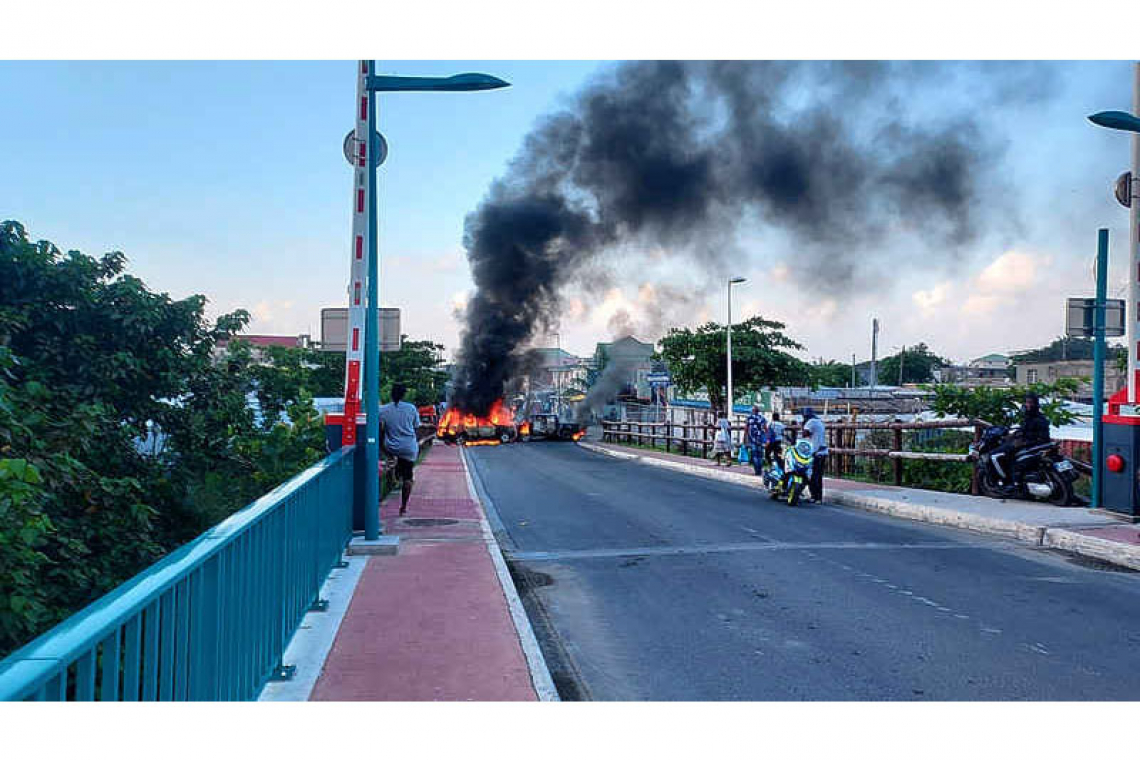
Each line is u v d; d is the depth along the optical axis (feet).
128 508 33.73
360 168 33.60
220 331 43.16
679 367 144.25
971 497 46.47
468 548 31.76
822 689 17.52
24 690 5.77
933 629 22.12
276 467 45.09
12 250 35.55
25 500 22.97
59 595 30.07
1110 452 39.24
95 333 38.45
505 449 135.03
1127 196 39.01
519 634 20.02
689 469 82.53
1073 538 33.42
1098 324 39.86
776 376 140.15
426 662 17.85
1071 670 18.71
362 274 33.88
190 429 41.78
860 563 31.01
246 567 13.60
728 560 31.73
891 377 257.34
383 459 58.54
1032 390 55.47
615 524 41.86
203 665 11.09
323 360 124.98
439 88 31.94
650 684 17.94
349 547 30.35
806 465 49.49
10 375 31.27
